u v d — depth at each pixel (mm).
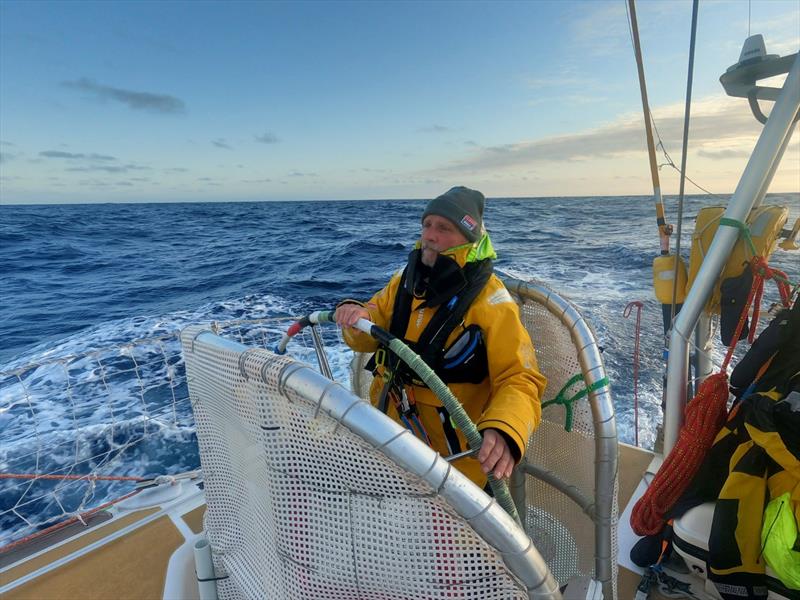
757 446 1585
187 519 2434
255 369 968
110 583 2053
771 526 1487
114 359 6566
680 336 2014
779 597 1521
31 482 3939
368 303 1671
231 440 1215
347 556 939
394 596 928
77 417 4980
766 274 1769
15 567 2156
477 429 1157
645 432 4168
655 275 2174
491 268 1449
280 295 11172
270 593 1137
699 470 1826
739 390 1881
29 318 10383
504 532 834
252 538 1221
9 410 5156
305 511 972
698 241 2037
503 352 1340
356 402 851
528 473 1785
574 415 1609
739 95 2041
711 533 1597
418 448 818
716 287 1955
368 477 876
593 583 1546
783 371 1668
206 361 1202
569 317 1543
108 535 2338
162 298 11969
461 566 874
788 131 1770
